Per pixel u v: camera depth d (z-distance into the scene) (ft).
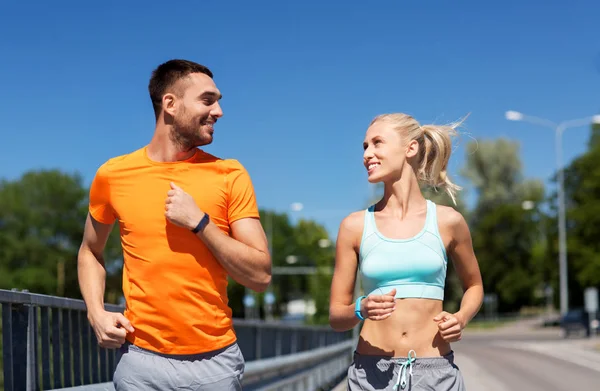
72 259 236.63
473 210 275.39
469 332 210.59
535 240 270.87
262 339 32.60
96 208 11.01
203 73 10.80
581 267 197.57
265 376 29.32
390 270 11.66
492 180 269.23
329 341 58.49
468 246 12.02
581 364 70.03
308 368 40.14
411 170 12.03
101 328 10.46
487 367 66.08
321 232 381.19
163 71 10.70
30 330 13.44
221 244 10.18
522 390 45.52
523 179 271.90
